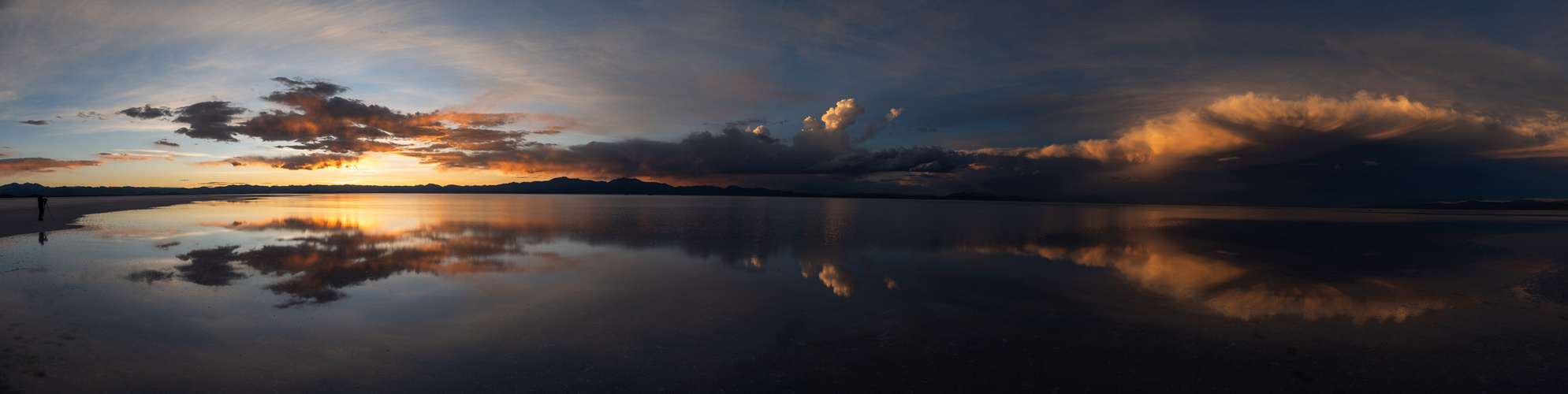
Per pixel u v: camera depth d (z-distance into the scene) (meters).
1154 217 48.41
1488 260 15.51
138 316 7.76
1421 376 5.84
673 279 11.72
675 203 96.94
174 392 5.12
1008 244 19.92
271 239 19.11
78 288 9.64
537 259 14.62
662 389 5.45
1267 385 5.59
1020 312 8.78
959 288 10.87
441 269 12.66
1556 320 8.16
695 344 6.97
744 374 5.89
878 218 41.78
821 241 20.72
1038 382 5.68
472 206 69.06
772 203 110.69
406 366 5.99
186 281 10.63
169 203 62.28
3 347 6.19
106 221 26.69
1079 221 40.06
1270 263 14.77
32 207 45.69
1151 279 12.09
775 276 12.29
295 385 5.41
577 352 6.55
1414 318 8.30
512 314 8.33
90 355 6.03
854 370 6.03
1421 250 18.38
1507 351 6.64
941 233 25.23
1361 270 13.45
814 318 8.31
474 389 5.38
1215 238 23.34
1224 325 7.91
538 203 93.44
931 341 7.13
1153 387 5.55
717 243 19.67
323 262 13.64
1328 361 6.33
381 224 28.16
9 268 11.78
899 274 12.67
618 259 14.79
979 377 5.84
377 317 8.07
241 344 6.62
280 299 9.16
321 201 85.06
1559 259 15.62
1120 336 7.36
